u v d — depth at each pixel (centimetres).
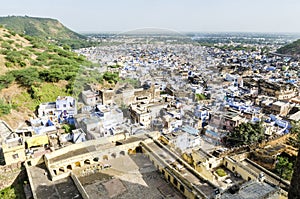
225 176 1912
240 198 1305
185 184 1598
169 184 1719
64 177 1912
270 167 2211
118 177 1806
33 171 1995
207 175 1805
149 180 1731
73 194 1727
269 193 1341
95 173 1897
